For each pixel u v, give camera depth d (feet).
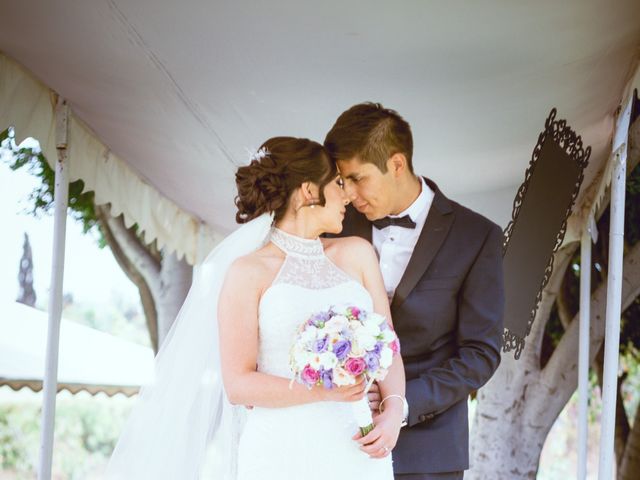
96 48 12.75
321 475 9.30
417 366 10.96
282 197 9.79
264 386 9.12
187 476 10.16
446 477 10.77
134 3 11.28
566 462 61.67
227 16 11.48
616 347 14.23
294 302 9.39
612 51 13.10
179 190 20.03
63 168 14.96
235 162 17.03
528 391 24.77
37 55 13.24
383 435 9.40
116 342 26.71
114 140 17.03
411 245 11.39
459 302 11.12
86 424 60.54
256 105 14.40
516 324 15.89
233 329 9.37
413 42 12.03
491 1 10.98
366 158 10.67
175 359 10.30
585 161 16.65
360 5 11.06
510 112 14.46
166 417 10.26
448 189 18.01
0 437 58.54
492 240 11.22
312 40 12.05
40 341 24.56
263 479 9.25
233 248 10.00
